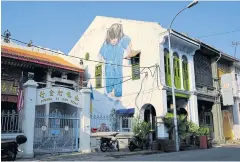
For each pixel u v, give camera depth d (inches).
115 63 879.1
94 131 696.4
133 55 790.5
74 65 900.0
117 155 544.4
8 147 447.5
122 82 839.7
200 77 911.0
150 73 759.1
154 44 762.2
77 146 585.6
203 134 745.6
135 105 784.9
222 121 975.0
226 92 938.1
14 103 713.0
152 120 783.1
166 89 733.9
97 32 977.5
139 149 667.4
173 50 799.1
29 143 494.9
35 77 770.2
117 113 828.0
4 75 705.0
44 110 739.4
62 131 569.0
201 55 950.4
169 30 708.7
